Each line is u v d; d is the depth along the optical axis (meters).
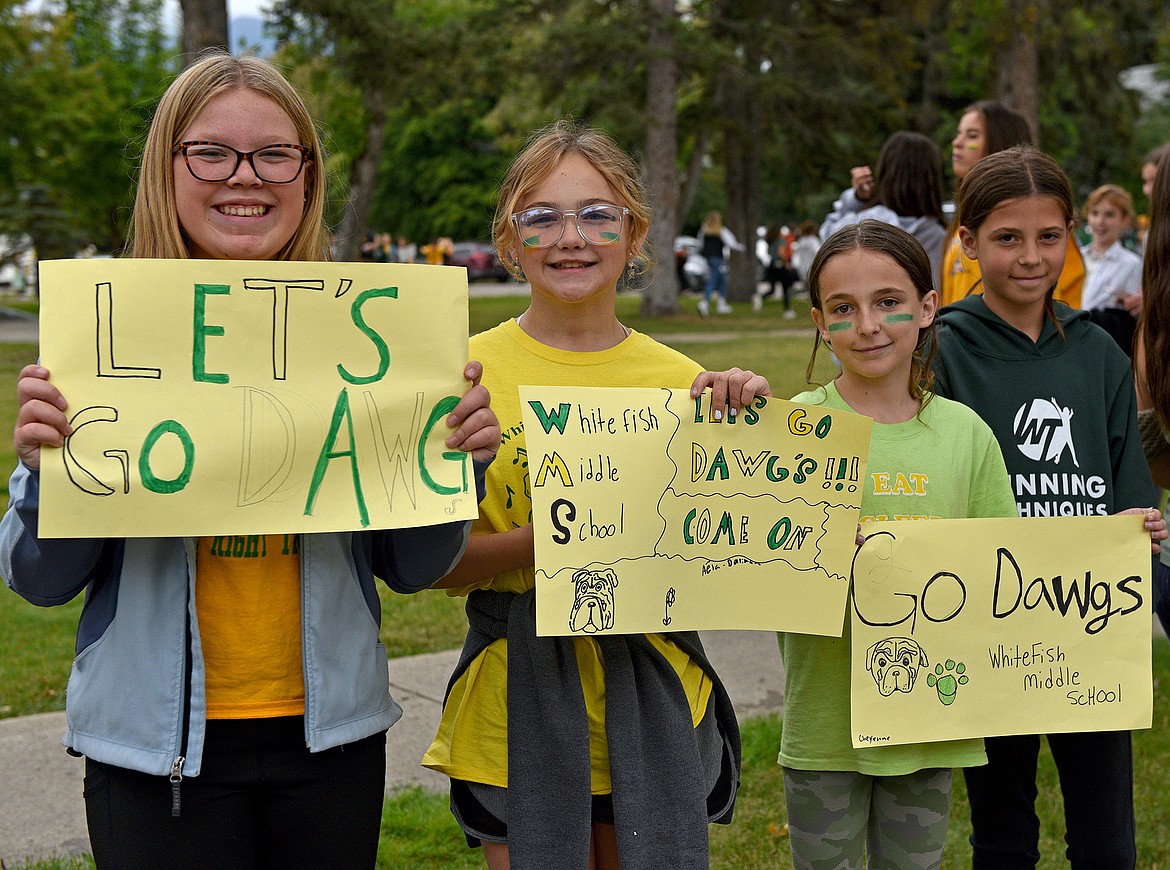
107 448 2.13
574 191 2.53
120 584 2.18
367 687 2.27
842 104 25.81
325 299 2.26
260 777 2.17
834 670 2.76
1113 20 27.42
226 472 2.19
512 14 22.94
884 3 26.77
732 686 4.91
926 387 2.88
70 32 23.42
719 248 24.14
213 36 17.27
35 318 27.95
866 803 2.81
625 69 23.23
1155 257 3.30
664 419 2.54
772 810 3.94
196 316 2.21
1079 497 3.04
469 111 50.78
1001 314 3.13
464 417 2.32
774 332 19.67
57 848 3.55
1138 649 2.83
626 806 2.40
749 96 26.09
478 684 2.55
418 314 2.32
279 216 2.30
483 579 2.55
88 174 29.42
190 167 2.22
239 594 2.21
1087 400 3.07
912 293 2.74
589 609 2.44
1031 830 3.10
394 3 22.00
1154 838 3.73
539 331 2.65
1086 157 32.00
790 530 2.59
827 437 2.60
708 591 2.55
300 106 2.34
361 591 2.31
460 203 52.34
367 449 2.28
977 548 2.74
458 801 2.56
